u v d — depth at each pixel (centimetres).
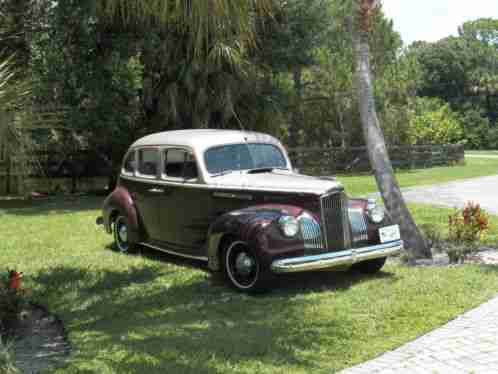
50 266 847
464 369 436
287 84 2683
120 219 945
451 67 7550
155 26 1683
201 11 481
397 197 868
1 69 517
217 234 686
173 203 829
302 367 445
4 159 507
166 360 468
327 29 2372
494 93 7456
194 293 686
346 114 3119
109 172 2131
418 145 3525
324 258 652
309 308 603
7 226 1262
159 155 860
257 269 650
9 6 1407
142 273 789
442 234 1039
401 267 793
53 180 2156
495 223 1141
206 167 790
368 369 440
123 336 535
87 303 660
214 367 448
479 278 706
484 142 6612
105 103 1709
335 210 677
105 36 1739
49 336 564
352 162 3033
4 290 602
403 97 3262
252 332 533
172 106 1841
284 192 695
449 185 2058
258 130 2095
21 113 495
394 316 568
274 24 2022
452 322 548
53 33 1609
